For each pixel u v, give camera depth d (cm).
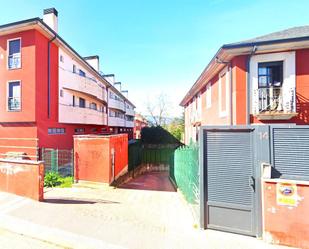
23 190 617
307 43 772
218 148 436
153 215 545
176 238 395
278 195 381
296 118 812
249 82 838
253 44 780
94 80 2172
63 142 1675
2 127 1398
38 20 1268
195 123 1803
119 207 601
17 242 367
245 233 407
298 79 812
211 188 438
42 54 1404
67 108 1691
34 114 1321
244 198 413
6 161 648
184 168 789
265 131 404
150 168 2123
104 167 912
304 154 382
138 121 5759
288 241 372
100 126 2575
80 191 802
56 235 395
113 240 381
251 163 412
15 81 1359
